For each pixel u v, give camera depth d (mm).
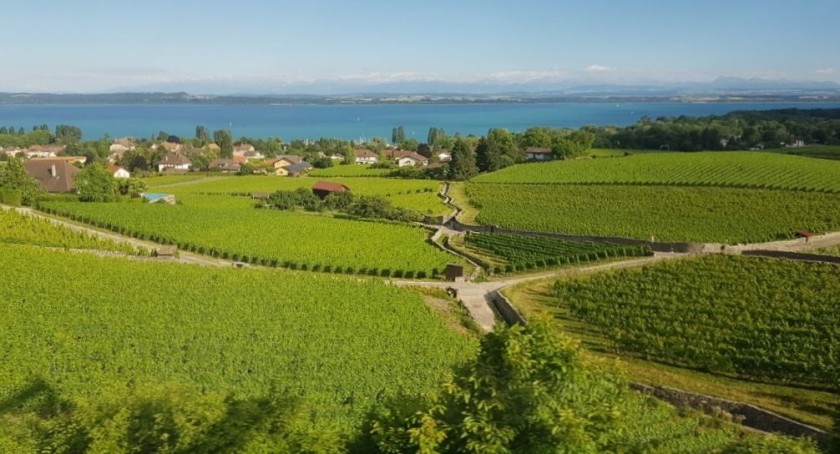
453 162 142625
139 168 180625
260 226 85000
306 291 51406
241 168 174875
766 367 39531
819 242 72750
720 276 55938
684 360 41781
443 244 79062
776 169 115000
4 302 44625
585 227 83188
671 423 30984
